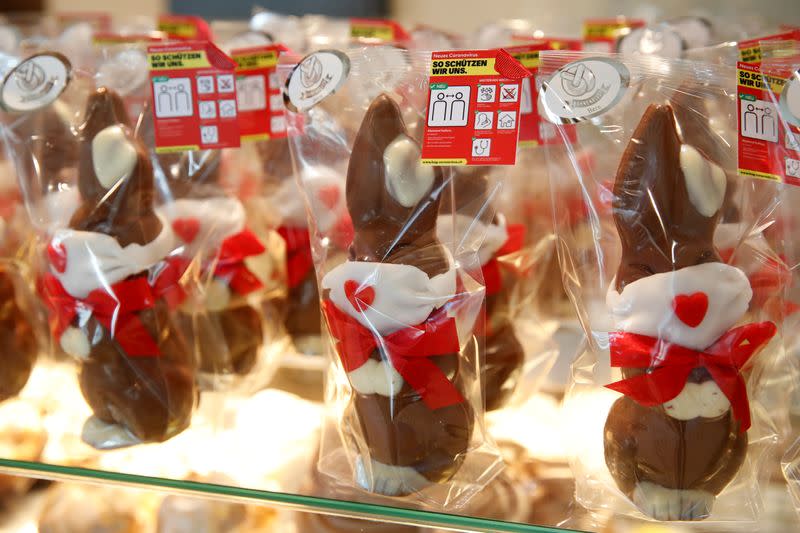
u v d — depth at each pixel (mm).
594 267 534
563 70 528
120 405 556
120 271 546
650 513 506
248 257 644
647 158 495
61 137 588
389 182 509
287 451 578
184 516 571
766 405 542
